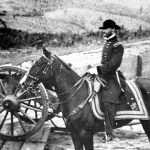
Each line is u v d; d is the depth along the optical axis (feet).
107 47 15.39
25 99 18.44
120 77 16.02
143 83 16.56
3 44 31.17
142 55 33.12
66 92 15.47
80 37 33.99
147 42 35.96
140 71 31.14
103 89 15.42
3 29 31.27
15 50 31.48
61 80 15.43
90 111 15.39
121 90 15.49
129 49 34.04
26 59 26.11
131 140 20.38
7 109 18.33
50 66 15.29
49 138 20.39
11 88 18.85
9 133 19.39
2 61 30.83
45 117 18.28
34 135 19.42
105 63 15.21
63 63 15.61
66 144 19.51
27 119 19.66
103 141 20.13
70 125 15.55
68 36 33.55
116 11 35.45
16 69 18.54
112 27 15.43
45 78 15.39
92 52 33.53
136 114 15.81
